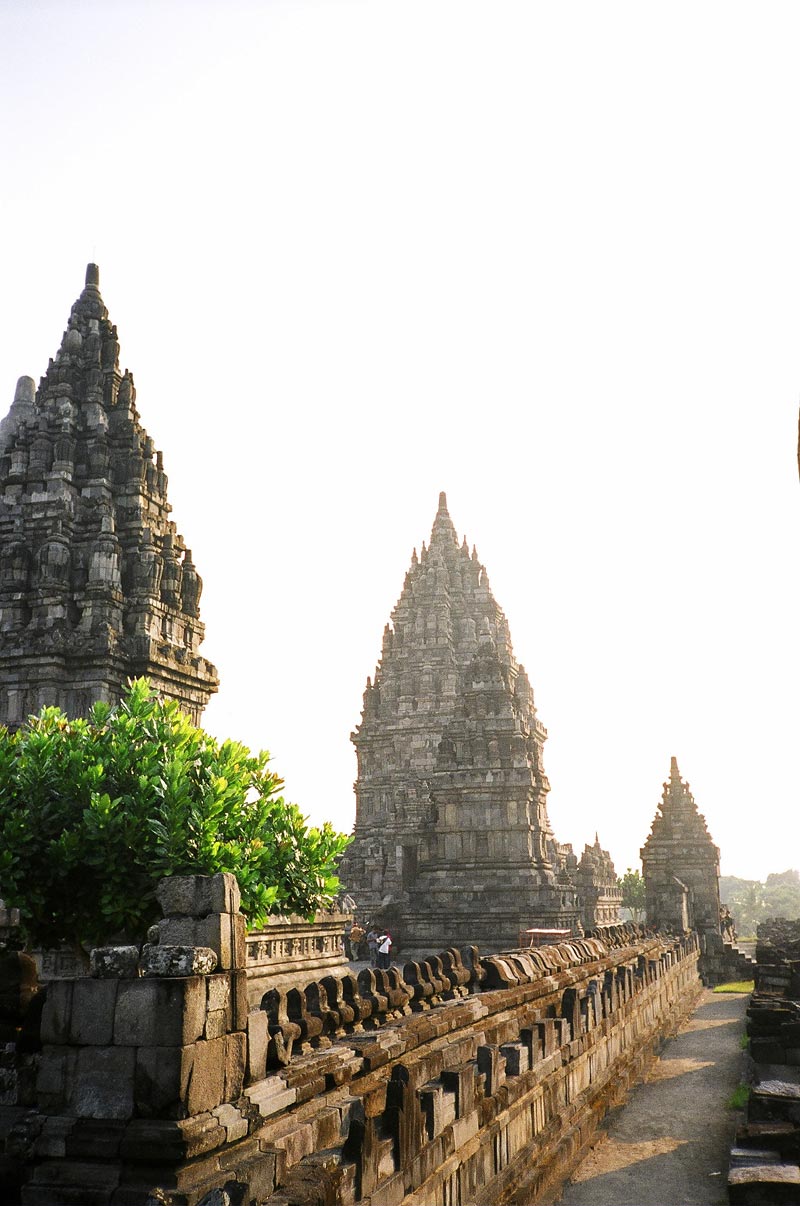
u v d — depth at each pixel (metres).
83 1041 8.21
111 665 35.19
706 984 56.19
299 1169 8.27
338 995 12.72
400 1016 14.19
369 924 62.84
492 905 64.06
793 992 28.33
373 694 94.75
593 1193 13.99
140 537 38.94
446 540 102.56
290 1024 10.91
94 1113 7.99
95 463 39.72
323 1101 10.21
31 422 40.44
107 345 42.81
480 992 17.78
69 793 17.06
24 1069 9.17
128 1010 8.13
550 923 62.75
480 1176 12.09
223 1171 8.01
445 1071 11.84
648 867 65.75
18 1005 11.21
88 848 16.64
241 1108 8.65
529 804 67.12
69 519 38.31
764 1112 12.84
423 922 64.81
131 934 17.56
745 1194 10.20
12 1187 7.93
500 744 68.19
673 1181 14.53
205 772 18.67
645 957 31.19
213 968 8.59
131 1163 7.72
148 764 17.77
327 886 20.83
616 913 92.75
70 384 41.09
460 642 97.62
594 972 24.80
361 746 92.75
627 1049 24.36
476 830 66.69
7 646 35.50
